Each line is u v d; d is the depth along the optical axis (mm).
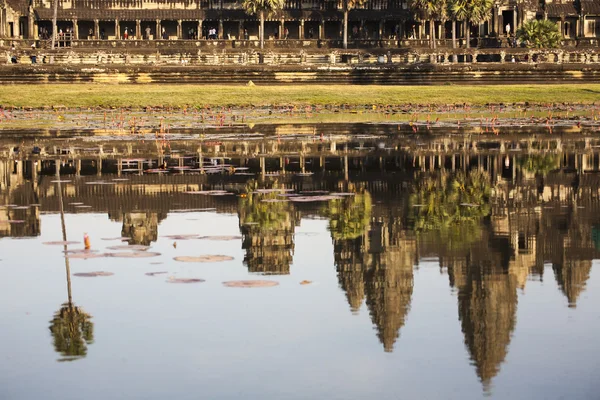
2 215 32906
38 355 18688
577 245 27312
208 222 31078
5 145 57250
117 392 17000
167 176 42438
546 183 40000
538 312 21016
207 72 113000
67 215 32781
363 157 49812
